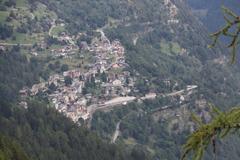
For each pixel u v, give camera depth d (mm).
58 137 150000
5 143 110062
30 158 115250
